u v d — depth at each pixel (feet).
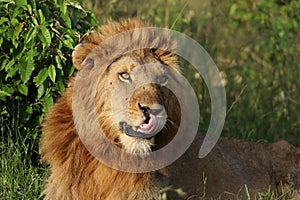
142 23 29.99
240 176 35.32
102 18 49.08
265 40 57.41
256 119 47.24
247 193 33.14
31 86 34.60
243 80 51.72
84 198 29.81
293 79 52.70
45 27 32.37
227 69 52.29
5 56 33.73
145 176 29.32
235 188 34.88
